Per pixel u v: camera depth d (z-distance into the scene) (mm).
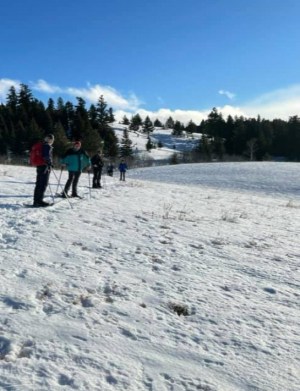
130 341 4809
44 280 6277
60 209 12359
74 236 9039
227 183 43250
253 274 7754
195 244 9461
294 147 102312
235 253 9047
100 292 6098
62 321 5051
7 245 7965
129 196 17375
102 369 4211
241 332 5359
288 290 7086
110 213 12336
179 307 5855
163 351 4695
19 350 4363
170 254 8453
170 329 5215
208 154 99062
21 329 4754
